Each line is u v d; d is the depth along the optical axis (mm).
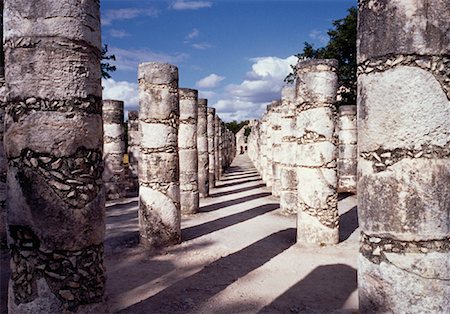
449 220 3576
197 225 10484
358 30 4035
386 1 3629
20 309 3971
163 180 8289
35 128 3924
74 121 4066
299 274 6375
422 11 3504
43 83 3936
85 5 4188
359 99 4023
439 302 3525
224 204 14164
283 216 11727
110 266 6996
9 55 4035
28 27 3941
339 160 16547
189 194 12094
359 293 4035
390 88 3627
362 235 3973
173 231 8391
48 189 3941
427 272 3531
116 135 15711
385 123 3666
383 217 3705
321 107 8141
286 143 11961
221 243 8516
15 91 3963
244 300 5332
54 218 3957
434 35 3508
